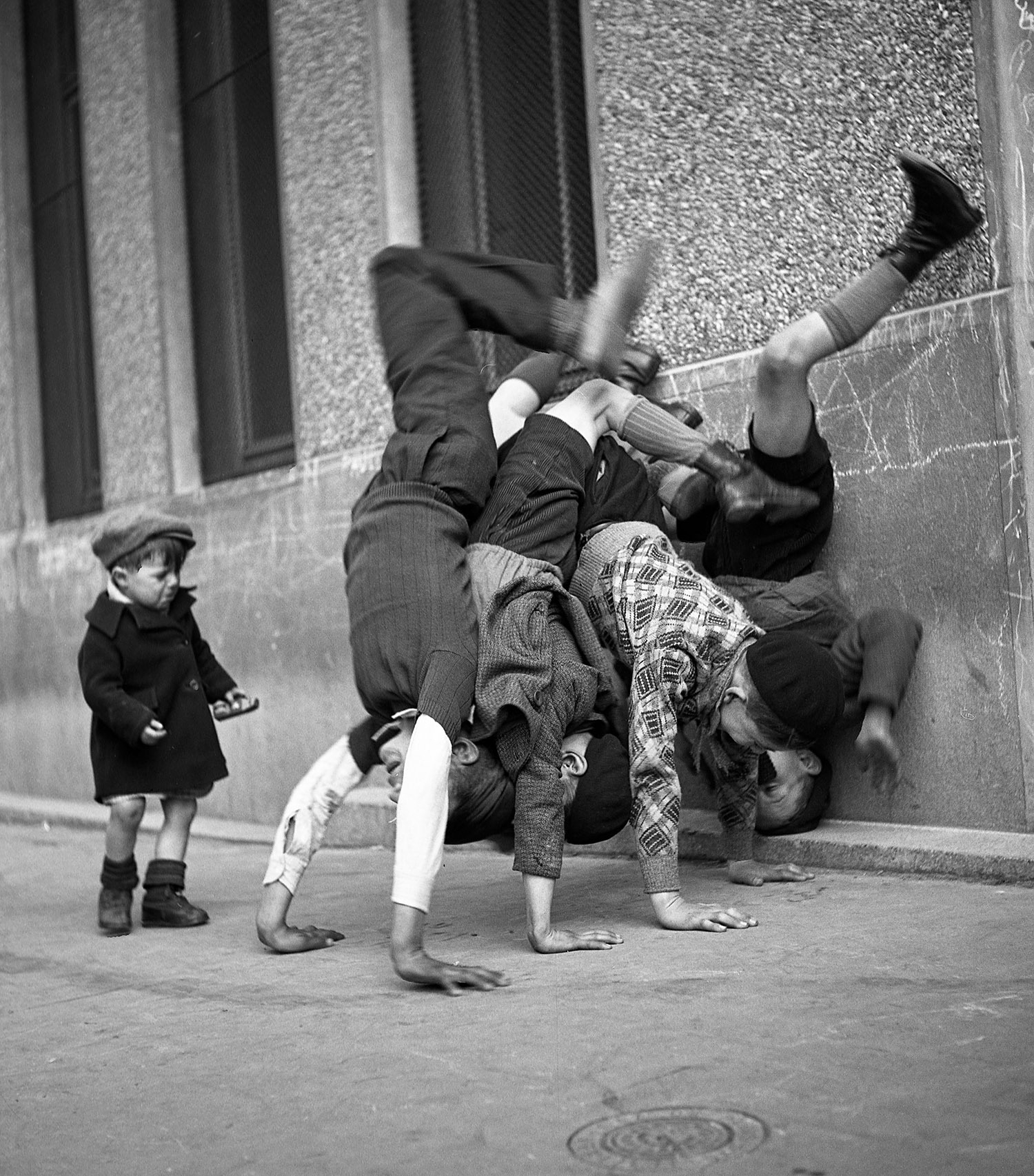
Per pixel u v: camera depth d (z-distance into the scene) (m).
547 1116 2.11
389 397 5.62
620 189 4.64
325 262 5.92
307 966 3.30
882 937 2.98
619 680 3.48
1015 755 3.60
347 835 5.42
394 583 3.09
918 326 3.76
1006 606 3.61
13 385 8.51
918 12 3.79
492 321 3.66
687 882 3.79
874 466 3.87
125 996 3.21
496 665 3.06
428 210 5.68
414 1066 2.41
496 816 3.19
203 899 4.49
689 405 4.31
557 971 2.96
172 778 4.00
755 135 4.23
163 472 7.09
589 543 3.53
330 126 5.90
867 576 3.89
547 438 3.52
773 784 3.81
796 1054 2.26
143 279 7.19
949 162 3.73
